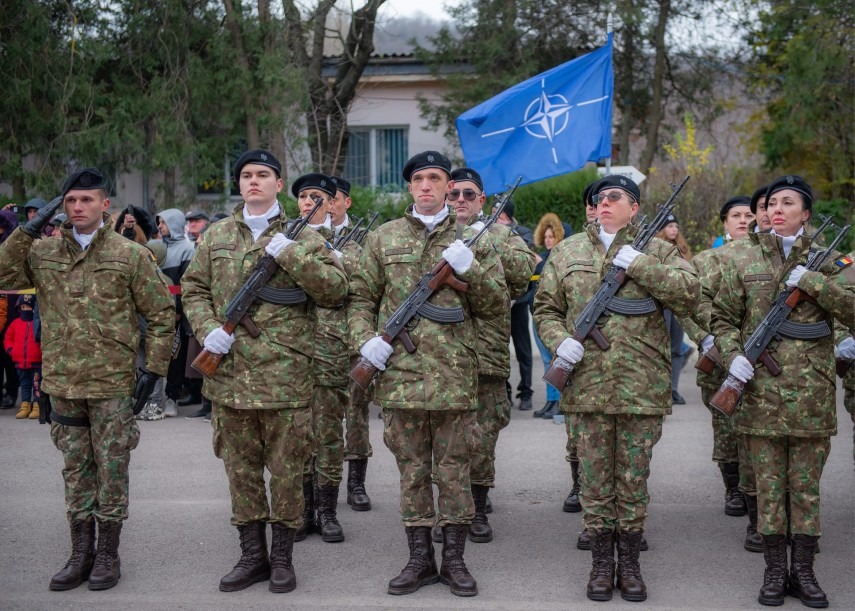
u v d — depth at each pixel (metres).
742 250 4.83
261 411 4.65
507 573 4.99
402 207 13.75
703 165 17.45
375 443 8.06
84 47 14.23
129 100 14.57
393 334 4.66
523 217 13.83
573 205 13.70
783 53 18.52
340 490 6.68
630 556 4.64
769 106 19.39
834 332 5.17
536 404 9.88
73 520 4.75
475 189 5.95
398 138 18.08
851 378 5.49
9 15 14.02
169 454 7.58
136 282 4.77
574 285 4.79
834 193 18.75
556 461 7.46
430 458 4.80
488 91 15.94
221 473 7.00
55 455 7.45
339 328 5.60
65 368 4.64
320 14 16.06
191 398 10.01
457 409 4.63
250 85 14.54
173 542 5.42
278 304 4.65
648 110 18.92
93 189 4.73
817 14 17.31
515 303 9.40
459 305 4.71
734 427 5.69
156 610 4.44
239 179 4.77
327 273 4.59
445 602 4.54
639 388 4.59
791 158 18.86
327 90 17.09
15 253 4.70
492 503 6.36
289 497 4.70
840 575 4.94
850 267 4.60
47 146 14.54
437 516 5.27
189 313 4.71
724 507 6.24
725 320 4.84
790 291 4.60
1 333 9.34
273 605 4.50
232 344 4.63
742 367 4.59
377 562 5.14
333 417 5.56
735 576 4.95
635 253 4.62
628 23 16.12
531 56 16.56
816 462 4.59
